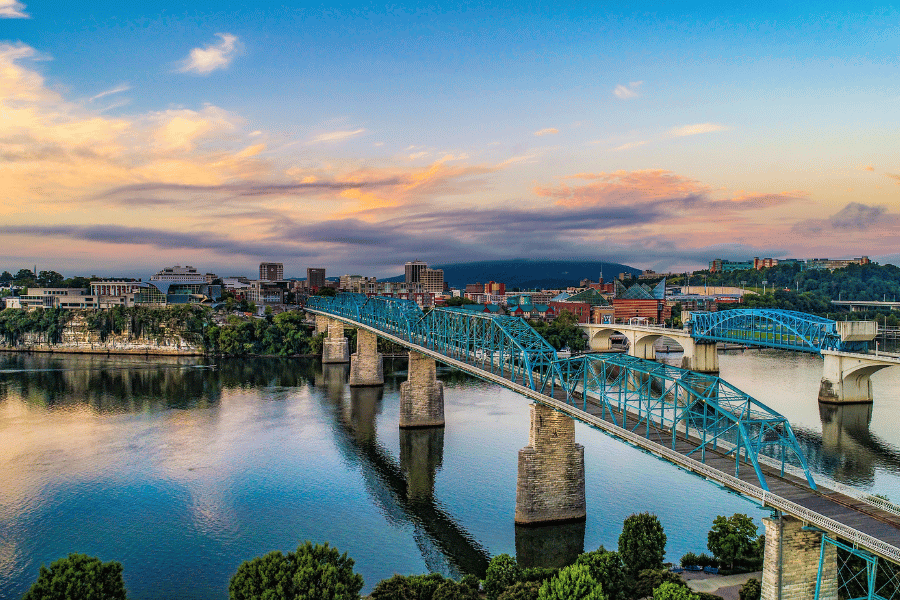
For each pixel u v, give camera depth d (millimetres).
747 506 101500
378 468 124188
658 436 85250
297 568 63781
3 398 191875
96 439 143875
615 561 72000
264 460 129250
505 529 96250
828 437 148000
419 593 68375
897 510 59312
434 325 164500
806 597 60062
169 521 99500
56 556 88250
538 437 95688
